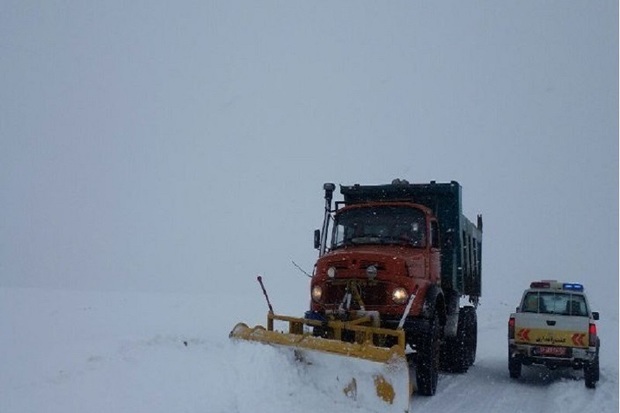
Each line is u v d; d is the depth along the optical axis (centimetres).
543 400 884
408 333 852
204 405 648
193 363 792
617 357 1355
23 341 1072
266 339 809
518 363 1042
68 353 892
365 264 878
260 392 704
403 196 1107
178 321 1473
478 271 1471
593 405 840
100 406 615
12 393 659
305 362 777
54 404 617
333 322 796
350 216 1026
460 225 1104
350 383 736
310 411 698
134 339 993
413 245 958
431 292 891
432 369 876
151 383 698
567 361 983
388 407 705
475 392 927
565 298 1054
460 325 1130
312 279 933
